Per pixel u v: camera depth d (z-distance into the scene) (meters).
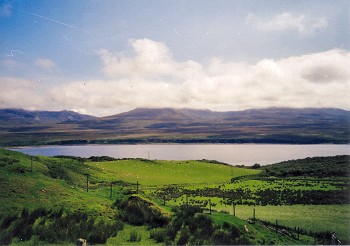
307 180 88.25
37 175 42.78
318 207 55.00
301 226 42.69
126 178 85.12
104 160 114.50
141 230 31.98
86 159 112.94
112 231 30.83
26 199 34.94
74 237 28.11
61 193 38.19
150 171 101.62
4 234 27.14
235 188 77.75
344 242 36.06
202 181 91.62
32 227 29.41
